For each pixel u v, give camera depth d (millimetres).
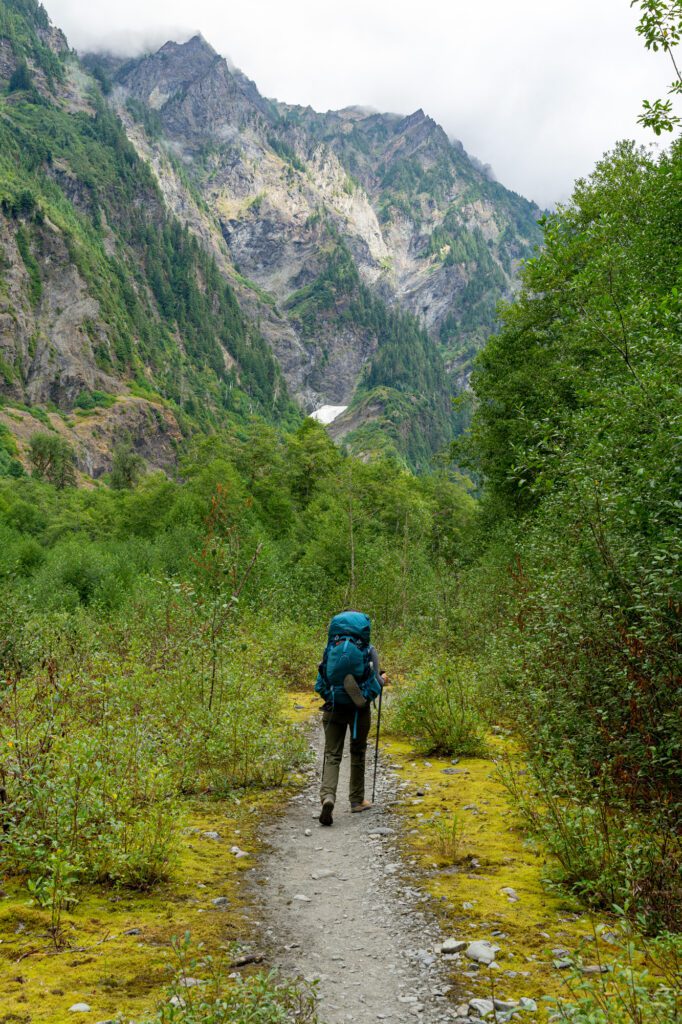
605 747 5176
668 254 11336
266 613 15281
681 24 7344
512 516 20562
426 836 5301
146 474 120000
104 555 29172
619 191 18531
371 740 8914
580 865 4113
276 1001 3008
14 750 4535
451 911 3988
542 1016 2889
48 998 2928
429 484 48875
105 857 4250
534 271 11188
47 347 188375
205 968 3268
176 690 7465
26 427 162250
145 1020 2627
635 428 6543
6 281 191000
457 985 3199
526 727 6258
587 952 3389
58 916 3555
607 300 7445
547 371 19172
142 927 3695
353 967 3414
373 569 22656
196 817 5797
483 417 23344
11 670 7531
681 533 5340
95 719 6324
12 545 30594
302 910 4105
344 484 26812
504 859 4742
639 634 4867
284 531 42969
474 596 14852
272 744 7258
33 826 4207
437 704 8242
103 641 10594
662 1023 2520
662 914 3514
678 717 4590
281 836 5504
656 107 8391
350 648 6020
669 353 6691
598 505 5957
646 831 4254
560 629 6137
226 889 4352
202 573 10414
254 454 53344
